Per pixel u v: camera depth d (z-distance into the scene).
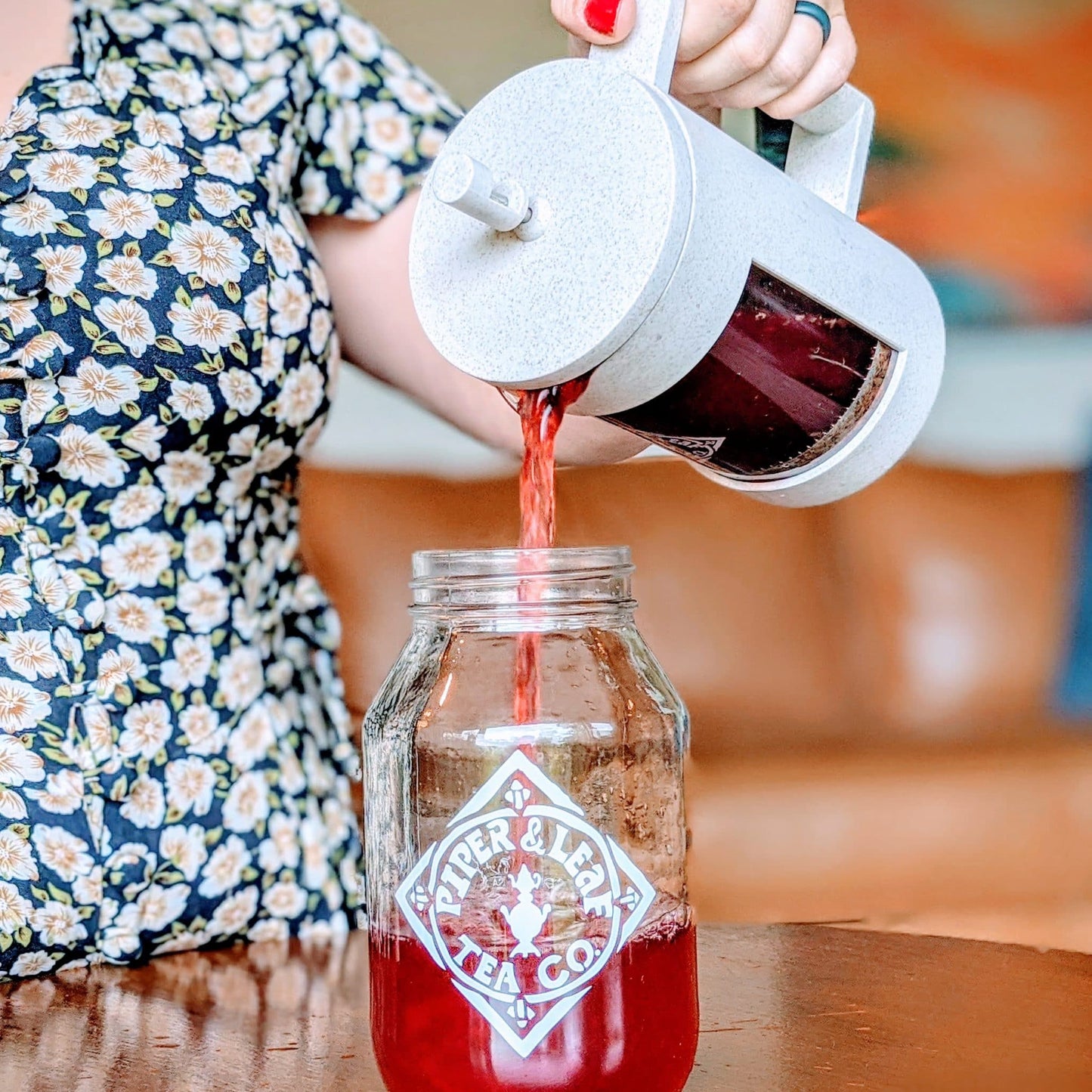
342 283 1.12
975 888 1.80
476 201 0.54
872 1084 0.54
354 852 1.01
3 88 0.95
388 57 1.10
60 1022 0.69
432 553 0.56
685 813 0.57
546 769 0.52
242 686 0.96
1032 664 2.01
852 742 1.98
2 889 0.85
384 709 0.57
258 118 1.01
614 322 0.53
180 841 0.92
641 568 1.99
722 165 0.57
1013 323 2.23
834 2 0.70
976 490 2.11
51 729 0.88
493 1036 0.50
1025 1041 0.59
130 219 0.91
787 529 2.01
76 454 0.89
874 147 2.31
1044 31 2.26
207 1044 0.64
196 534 0.94
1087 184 2.25
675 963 0.53
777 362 0.62
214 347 0.92
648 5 0.60
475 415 1.11
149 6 1.00
